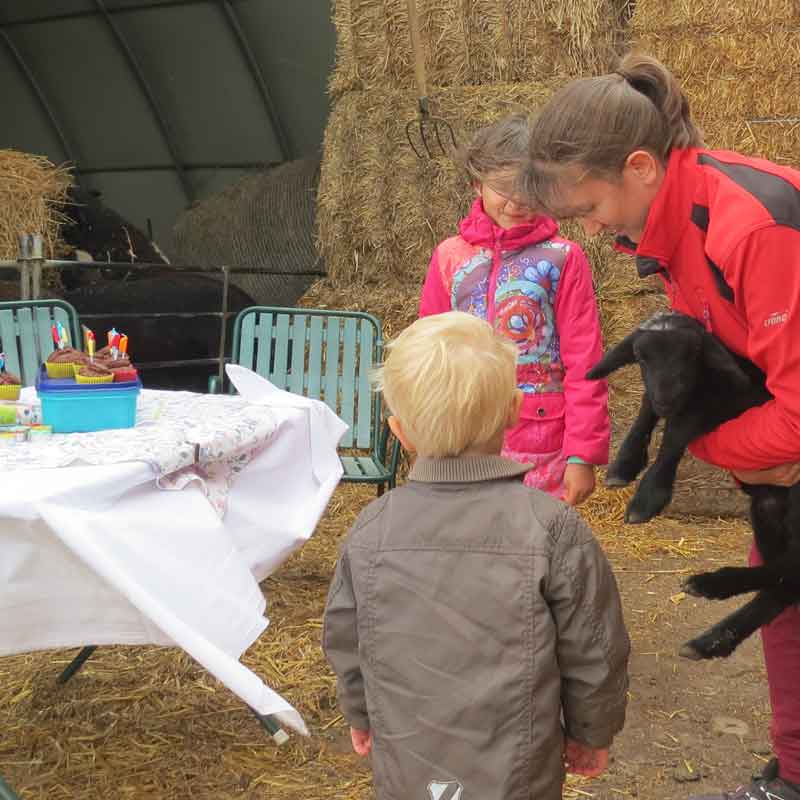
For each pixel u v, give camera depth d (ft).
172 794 8.84
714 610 13.30
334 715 10.23
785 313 5.98
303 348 14.99
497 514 5.72
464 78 18.07
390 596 5.73
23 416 8.63
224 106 29.14
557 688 5.57
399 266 18.69
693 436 6.87
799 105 16.61
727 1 16.60
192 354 20.76
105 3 27.37
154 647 11.59
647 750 9.61
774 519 7.09
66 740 9.68
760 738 9.86
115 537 6.71
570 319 10.18
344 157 18.76
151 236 29.09
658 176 6.48
